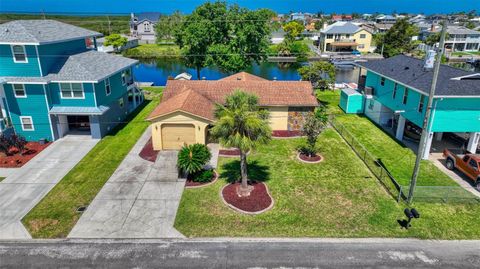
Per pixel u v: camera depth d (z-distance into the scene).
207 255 13.97
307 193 18.83
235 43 38.88
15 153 23.69
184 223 16.05
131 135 27.31
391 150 24.66
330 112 33.88
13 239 14.87
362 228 15.79
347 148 25.11
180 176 20.47
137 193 18.64
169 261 13.62
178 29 42.28
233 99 17.23
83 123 28.34
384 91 29.08
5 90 24.41
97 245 14.52
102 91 26.67
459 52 85.56
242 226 15.86
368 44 87.00
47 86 24.61
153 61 71.38
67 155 23.42
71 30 30.45
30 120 25.25
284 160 23.02
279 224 16.05
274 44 89.25
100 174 20.75
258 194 18.55
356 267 13.36
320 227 15.84
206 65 40.16
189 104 24.44
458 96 21.06
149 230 15.52
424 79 24.36
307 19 172.50
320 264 13.50
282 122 28.39
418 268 13.31
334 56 76.75
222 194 18.50
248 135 16.72
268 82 29.55
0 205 17.36
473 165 19.66
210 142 25.59
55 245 14.50
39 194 18.47
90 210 17.00
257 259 13.75
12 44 23.09
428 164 22.45
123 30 112.44
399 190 18.55
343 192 18.95
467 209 17.36
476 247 14.59
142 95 37.25
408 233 15.46
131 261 13.61
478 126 22.44
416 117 23.81
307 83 29.56
